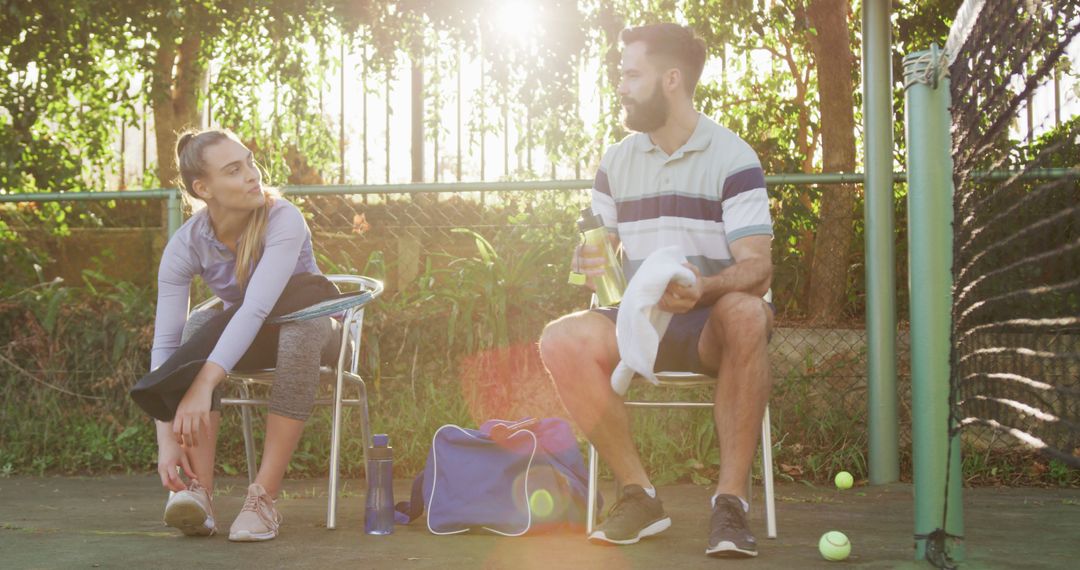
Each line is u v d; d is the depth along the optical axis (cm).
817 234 475
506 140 765
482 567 226
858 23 819
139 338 459
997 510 324
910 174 226
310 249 291
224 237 282
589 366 254
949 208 223
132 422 456
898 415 394
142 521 307
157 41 780
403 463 428
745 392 242
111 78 808
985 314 263
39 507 343
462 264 456
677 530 283
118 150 868
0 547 258
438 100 779
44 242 668
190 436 252
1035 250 274
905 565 225
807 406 419
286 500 360
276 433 270
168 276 289
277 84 823
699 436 411
